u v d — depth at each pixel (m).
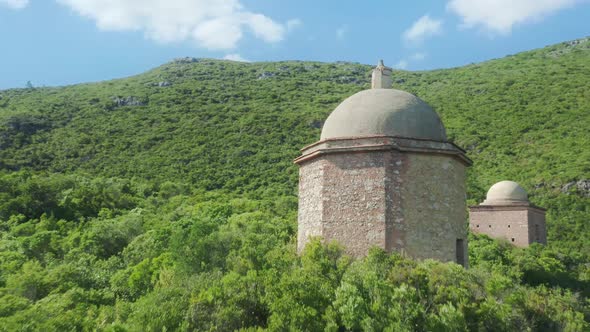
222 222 41.75
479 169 74.88
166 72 157.50
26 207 53.66
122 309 19.88
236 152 82.06
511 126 86.75
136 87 131.00
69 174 71.31
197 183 71.75
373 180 16.27
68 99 114.50
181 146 85.12
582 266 41.53
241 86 133.75
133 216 50.31
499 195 46.34
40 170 72.62
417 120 17.14
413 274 14.37
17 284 24.70
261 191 66.81
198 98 115.62
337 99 115.94
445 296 14.17
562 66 122.31
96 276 30.48
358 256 15.94
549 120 86.31
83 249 40.94
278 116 97.94
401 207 16.02
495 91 108.25
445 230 16.44
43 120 93.69
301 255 16.78
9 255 34.97
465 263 17.08
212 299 15.52
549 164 71.75
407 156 16.44
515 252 39.69
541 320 15.20
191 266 23.23
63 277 27.80
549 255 40.31
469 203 61.16
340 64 182.25
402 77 146.88
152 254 35.16
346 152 16.72
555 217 62.34
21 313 18.36
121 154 82.25
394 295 13.46
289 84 137.38
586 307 18.53
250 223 37.69
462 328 13.15
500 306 14.23
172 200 63.41
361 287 13.93
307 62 184.12
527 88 106.19
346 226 16.33
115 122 96.81
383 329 12.95
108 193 62.41
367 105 17.48
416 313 13.16
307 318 13.52
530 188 67.69
